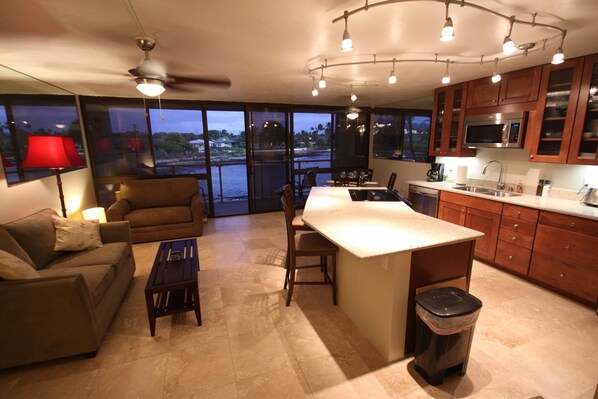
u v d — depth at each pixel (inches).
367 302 82.7
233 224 203.0
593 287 96.7
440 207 154.8
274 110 228.1
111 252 104.7
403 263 70.9
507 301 102.5
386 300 73.9
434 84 155.3
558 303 101.2
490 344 81.1
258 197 235.6
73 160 114.1
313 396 65.4
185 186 189.8
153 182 185.3
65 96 158.6
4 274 70.1
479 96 139.7
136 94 175.8
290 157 240.7
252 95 187.9
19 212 107.0
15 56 97.0
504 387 67.4
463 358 68.8
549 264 108.3
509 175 142.4
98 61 105.6
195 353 79.1
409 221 91.1
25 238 91.2
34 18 70.1
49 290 70.0
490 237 129.3
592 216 94.7
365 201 119.5
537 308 98.3
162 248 111.8
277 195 242.8
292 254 98.6
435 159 184.9
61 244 101.8
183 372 72.6
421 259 73.5
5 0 60.7
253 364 75.0
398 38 86.5
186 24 75.3
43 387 68.4
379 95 191.6
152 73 91.2
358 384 68.6
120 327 90.5
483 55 103.4
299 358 76.9
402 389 67.0
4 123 101.9
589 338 83.6
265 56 103.7
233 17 71.4
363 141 267.6
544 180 128.0
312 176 204.8
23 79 117.6
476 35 84.4
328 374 71.6
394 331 74.0
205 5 64.8
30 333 70.9
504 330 87.0
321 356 77.6
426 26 77.6
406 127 235.8
